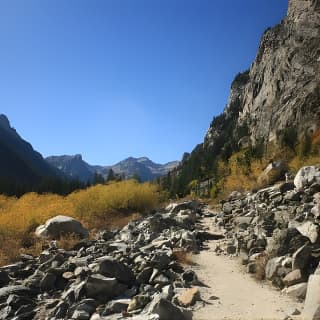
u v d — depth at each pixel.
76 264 12.25
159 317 8.16
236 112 170.62
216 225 22.12
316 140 48.47
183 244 16.50
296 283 10.77
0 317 9.34
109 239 18.94
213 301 10.13
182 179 74.00
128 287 10.93
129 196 29.20
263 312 9.27
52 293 10.80
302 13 97.31
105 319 8.75
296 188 21.38
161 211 28.86
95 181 94.94
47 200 35.72
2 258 15.23
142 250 14.83
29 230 20.97
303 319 8.52
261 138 87.62
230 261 14.48
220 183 42.00
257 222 17.80
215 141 137.62
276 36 122.56
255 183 32.66
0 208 32.19
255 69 132.88
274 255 12.56
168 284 11.09
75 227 19.28
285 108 82.88
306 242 12.16
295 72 89.50
